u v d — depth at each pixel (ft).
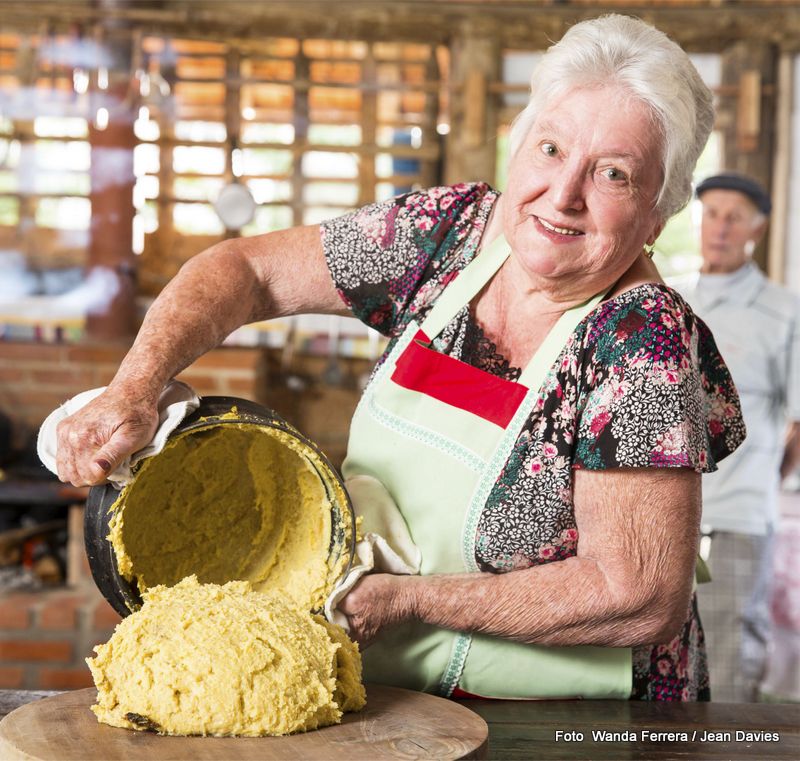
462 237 3.93
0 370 13.85
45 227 14.26
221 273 3.90
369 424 3.85
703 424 3.51
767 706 3.77
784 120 14.15
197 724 2.84
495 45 14.08
